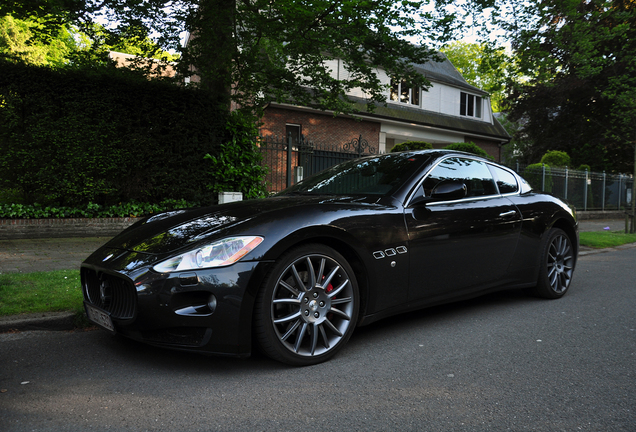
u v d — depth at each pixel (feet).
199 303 7.76
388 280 9.63
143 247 8.61
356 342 10.03
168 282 7.63
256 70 29.14
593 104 72.28
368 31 28.50
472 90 77.92
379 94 33.14
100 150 27.45
